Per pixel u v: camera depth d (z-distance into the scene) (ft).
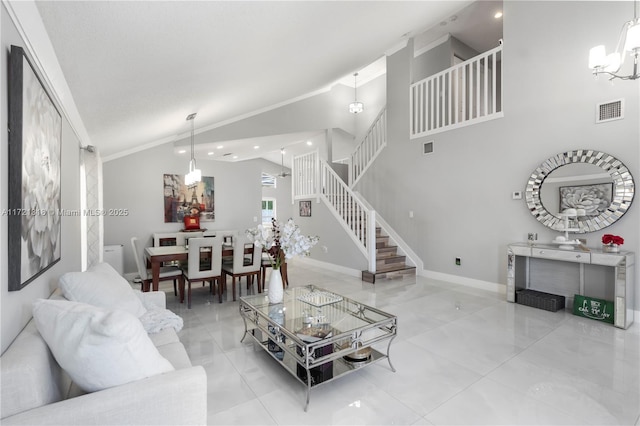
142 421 3.82
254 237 9.59
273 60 11.85
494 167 15.23
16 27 4.58
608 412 6.19
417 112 18.92
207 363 8.27
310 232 23.27
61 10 5.06
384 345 9.26
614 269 11.68
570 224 12.60
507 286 13.64
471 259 16.28
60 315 4.14
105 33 6.22
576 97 12.55
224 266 15.28
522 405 6.43
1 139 4.05
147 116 13.62
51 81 6.56
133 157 20.30
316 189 22.47
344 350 7.14
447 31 20.02
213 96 14.16
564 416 6.08
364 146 23.13
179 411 4.03
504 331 10.30
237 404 6.54
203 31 7.65
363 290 15.61
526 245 13.07
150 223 20.85
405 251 19.54
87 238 15.15
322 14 9.46
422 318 11.54
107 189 19.53
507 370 7.82
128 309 6.84
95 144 15.42
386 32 14.66
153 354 4.28
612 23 11.66
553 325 10.81
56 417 3.43
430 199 18.19
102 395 3.71
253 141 24.30
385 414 6.20
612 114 11.63
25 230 4.64
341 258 20.21
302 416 6.15
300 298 9.91
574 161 12.46
